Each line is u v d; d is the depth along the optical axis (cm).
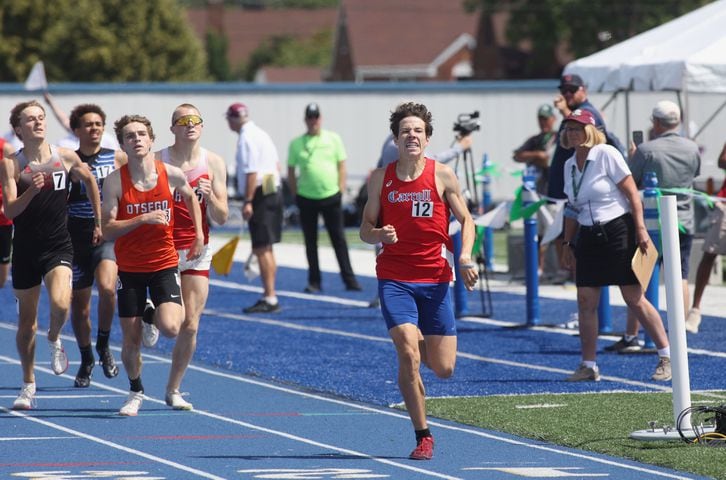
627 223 2856
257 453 2172
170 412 2598
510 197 9881
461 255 2119
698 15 4925
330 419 2520
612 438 2252
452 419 2492
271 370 3167
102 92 9331
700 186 5856
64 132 9212
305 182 4891
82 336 2911
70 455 2148
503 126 9900
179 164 2564
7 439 2294
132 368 2550
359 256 6612
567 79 3478
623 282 2873
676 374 2219
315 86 9769
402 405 2644
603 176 2850
